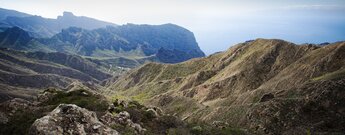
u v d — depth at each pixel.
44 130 21.56
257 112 89.00
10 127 30.05
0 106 38.97
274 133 77.50
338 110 83.31
